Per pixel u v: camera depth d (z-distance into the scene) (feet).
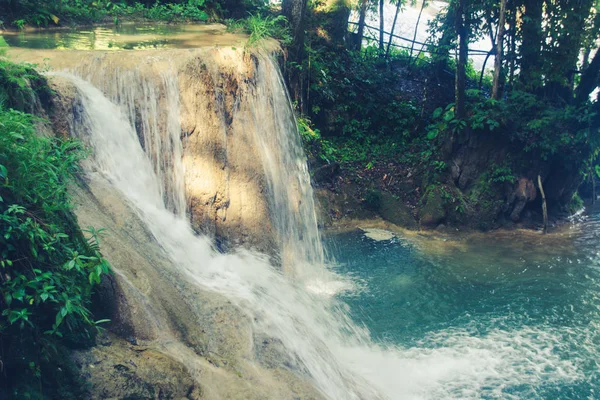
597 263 37.58
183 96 28.02
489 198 45.34
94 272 14.73
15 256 13.69
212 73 29.27
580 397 23.43
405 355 26.32
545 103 48.47
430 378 24.57
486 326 29.19
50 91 21.84
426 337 28.04
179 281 19.75
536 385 24.20
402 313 30.40
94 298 15.61
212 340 18.16
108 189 21.67
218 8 49.96
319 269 35.24
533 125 44.91
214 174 28.84
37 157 15.38
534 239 42.63
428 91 62.69
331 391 19.33
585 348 27.12
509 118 45.42
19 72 20.40
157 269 19.31
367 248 39.88
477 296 32.60
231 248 28.94
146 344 16.06
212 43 34.19
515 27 50.16
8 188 14.07
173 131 27.50
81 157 19.38
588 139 45.03
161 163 27.14
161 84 27.14
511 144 45.50
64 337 14.01
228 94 30.12
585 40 48.29
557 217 47.50
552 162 46.34
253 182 30.25
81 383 13.69
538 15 48.60
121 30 38.32
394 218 45.09
